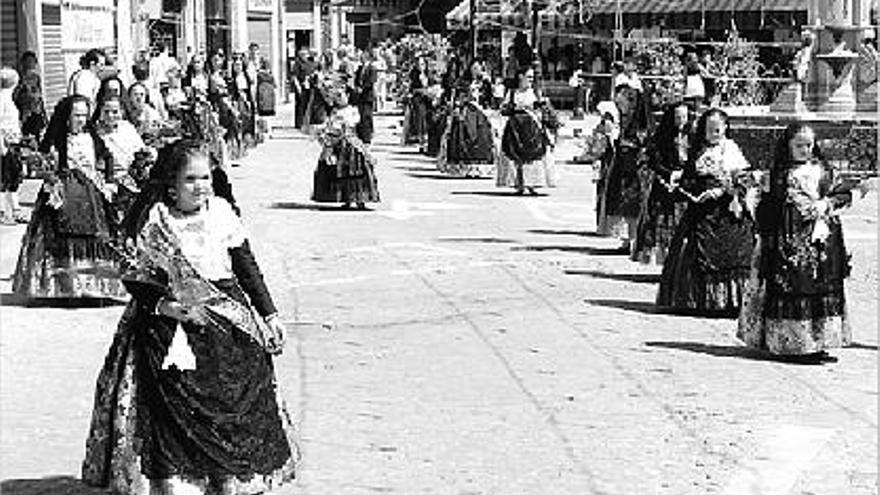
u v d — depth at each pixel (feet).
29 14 107.86
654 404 39.50
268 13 237.45
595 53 183.21
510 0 188.96
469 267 64.64
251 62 182.80
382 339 48.32
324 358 45.24
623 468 33.53
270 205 89.35
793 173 44.78
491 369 43.75
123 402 28.09
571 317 52.31
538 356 45.62
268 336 29.19
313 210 86.94
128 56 137.08
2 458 33.88
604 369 43.78
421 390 41.06
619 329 50.11
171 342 27.78
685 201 54.49
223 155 104.27
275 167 118.93
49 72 111.96
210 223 29.04
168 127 62.80
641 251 61.31
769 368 44.14
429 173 112.98
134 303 28.60
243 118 134.92
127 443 27.99
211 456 27.61
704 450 35.04
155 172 29.27
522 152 96.63
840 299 44.96
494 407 39.17
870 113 103.35
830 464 33.83
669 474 33.06
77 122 53.11
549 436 36.27
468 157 108.99
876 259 67.05
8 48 107.45
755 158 98.32
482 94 133.28
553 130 99.81
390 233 76.18
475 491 31.73
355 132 87.97
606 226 69.51
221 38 212.23
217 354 28.04
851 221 80.79
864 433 36.55
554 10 182.60
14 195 75.77
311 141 151.23
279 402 29.27
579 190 99.91
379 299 56.18
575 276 62.03
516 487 32.07
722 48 152.56
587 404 39.50
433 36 232.53
